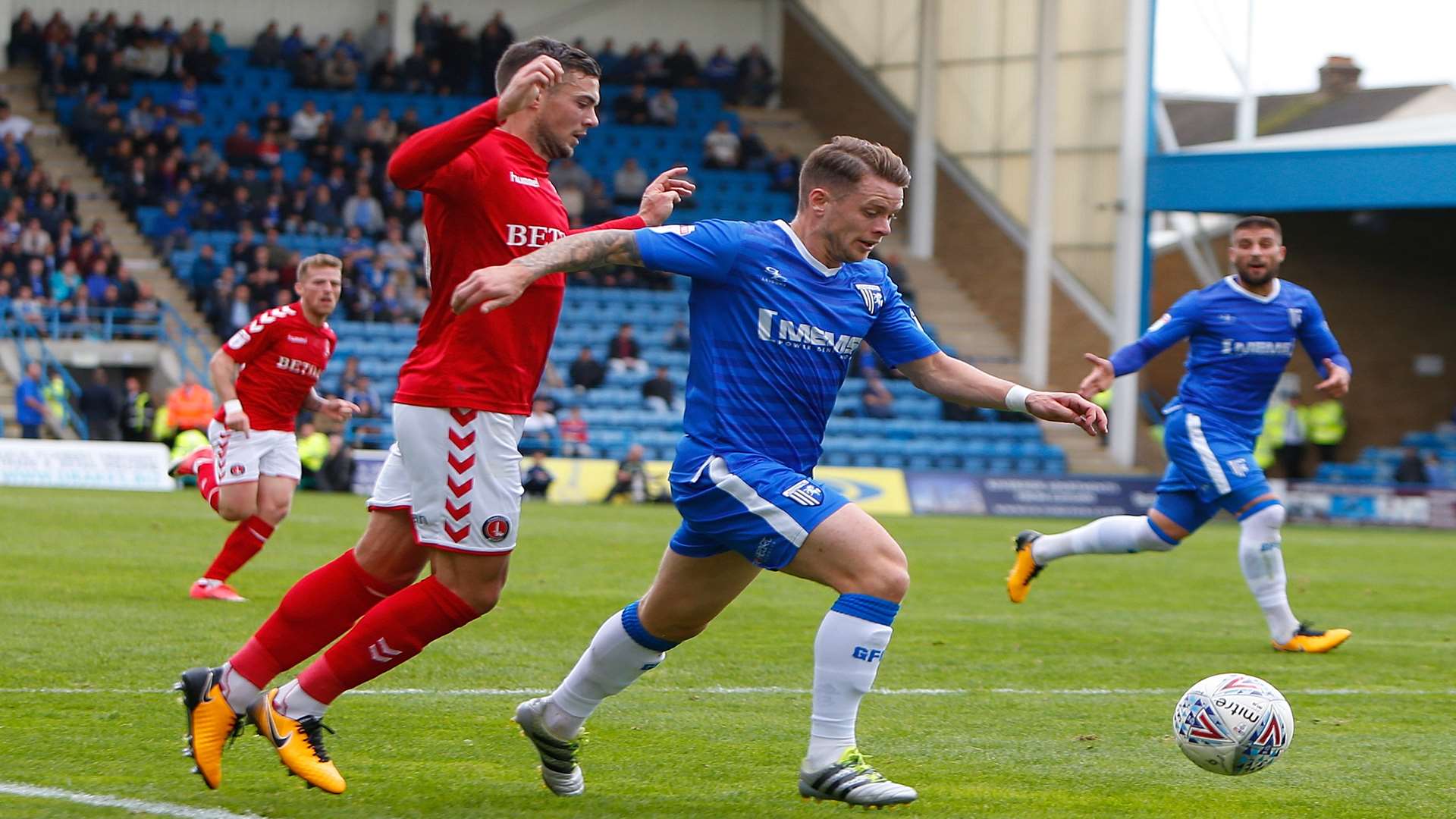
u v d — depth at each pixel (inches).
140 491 1708.9
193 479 1831.9
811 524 375.2
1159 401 2522.1
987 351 2463.1
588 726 500.7
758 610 856.3
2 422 1908.2
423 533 388.8
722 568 393.7
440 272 393.7
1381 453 2373.3
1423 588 1129.4
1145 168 2244.1
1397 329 2433.6
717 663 652.7
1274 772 451.8
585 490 1929.1
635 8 2844.5
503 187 391.9
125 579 885.8
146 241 2235.5
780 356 384.2
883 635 377.4
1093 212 2331.4
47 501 1489.9
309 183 2320.4
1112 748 483.8
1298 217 2460.6
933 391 416.5
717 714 529.3
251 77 2546.8
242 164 2341.3
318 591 390.0
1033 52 2429.9
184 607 762.8
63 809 363.6
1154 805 404.8
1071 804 403.9
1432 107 2153.1
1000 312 2506.2
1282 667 689.6
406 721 496.4
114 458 1800.0
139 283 2142.0
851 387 2290.8
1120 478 2025.1
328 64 2551.7
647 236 373.7
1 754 425.4
